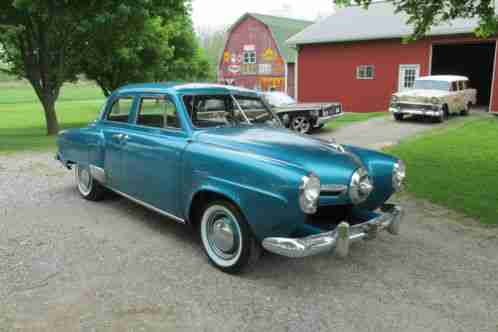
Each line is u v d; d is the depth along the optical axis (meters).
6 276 3.89
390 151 10.21
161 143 4.51
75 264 4.16
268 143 4.02
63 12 13.55
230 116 4.81
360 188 3.81
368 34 21.45
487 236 5.11
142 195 4.93
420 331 3.18
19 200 6.25
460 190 6.91
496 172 8.02
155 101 4.79
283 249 3.41
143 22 15.81
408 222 5.59
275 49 36.72
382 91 21.95
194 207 4.30
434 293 3.75
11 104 39.53
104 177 5.59
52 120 16.64
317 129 15.14
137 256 4.37
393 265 4.29
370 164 4.34
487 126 14.21
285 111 14.18
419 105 15.39
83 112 31.52
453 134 12.67
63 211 5.76
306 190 3.32
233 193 3.70
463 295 3.72
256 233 3.64
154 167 4.62
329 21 25.73
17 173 8.06
